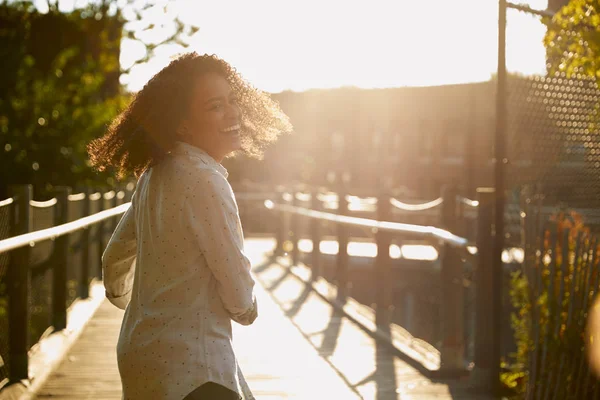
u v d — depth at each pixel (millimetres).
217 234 2277
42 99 12938
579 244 4359
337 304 9266
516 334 5203
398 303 13672
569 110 5371
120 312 8766
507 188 5203
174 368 2246
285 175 26672
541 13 5094
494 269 5129
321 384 5668
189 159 2359
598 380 4238
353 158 26141
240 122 2580
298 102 27234
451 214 7758
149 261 2354
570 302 4383
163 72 2453
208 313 2312
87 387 5449
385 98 24688
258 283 11453
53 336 6781
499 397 5117
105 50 16656
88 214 9422
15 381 5133
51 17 16156
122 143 2439
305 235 16578
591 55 4805
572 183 5367
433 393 5309
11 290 5184
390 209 7785
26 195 5473
